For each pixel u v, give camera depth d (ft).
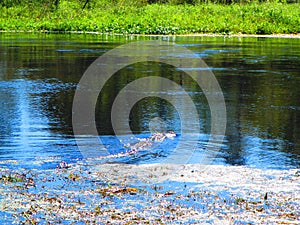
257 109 49.01
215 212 24.98
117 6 168.14
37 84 60.85
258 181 29.04
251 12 151.64
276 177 29.76
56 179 29.07
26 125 41.78
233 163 32.40
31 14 160.04
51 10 163.02
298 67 76.28
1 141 36.86
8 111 46.85
